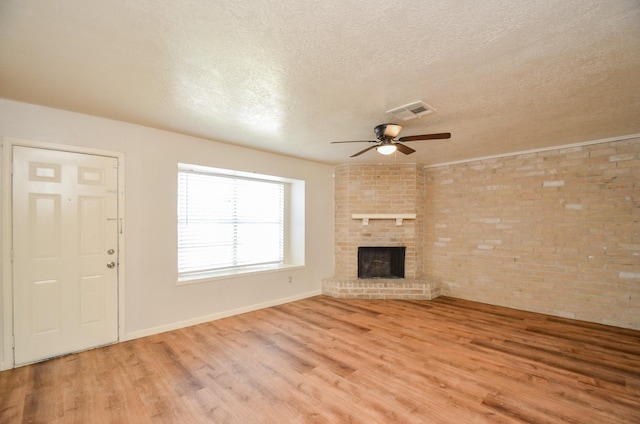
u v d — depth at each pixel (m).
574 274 3.88
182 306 3.56
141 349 2.93
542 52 1.77
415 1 1.35
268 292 4.46
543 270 4.11
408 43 1.68
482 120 2.97
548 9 1.40
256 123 3.11
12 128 2.54
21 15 1.45
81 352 2.85
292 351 2.90
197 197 4.03
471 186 4.80
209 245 4.15
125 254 3.14
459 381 2.36
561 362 2.68
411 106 2.60
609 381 2.36
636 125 3.12
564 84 2.19
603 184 3.68
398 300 4.79
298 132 3.41
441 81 2.15
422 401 2.10
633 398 2.13
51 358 2.71
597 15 1.44
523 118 2.91
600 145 3.69
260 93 2.37
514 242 4.36
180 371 2.50
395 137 3.19
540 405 2.05
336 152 4.41
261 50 1.77
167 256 3.45
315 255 5.17
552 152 4.04
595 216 3.73
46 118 2.70
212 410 1.99
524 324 3.66
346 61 1.89
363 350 2.92
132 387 2.26
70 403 2.05
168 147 3.45
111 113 2.86
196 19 1.50
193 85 2.24
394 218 5.14
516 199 4.35
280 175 4.60
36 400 2.09
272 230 4.96
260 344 3.06
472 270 4.78
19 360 2.56
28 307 2.61
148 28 1.57
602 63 1.89
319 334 3.34
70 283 2.82
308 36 1.63
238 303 4.10
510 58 1.84
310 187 5.10
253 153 4.25
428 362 2.68
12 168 2.54
